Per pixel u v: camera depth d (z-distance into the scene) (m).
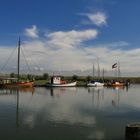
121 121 32.75
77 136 25.39
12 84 109.12
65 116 35.97
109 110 42.47
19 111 40.69
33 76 154.88
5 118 34.38
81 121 32.41
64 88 117.25
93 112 39.97
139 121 32.69
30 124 30.53
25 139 24.31
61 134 26.02
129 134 24.42
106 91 99.06
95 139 24.44
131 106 48.47
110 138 24.72
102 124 30.73
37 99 61.06
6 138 24.58
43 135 25.64
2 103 52.16
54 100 58.94
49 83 127.00
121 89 117.69
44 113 38.62
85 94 79.94
